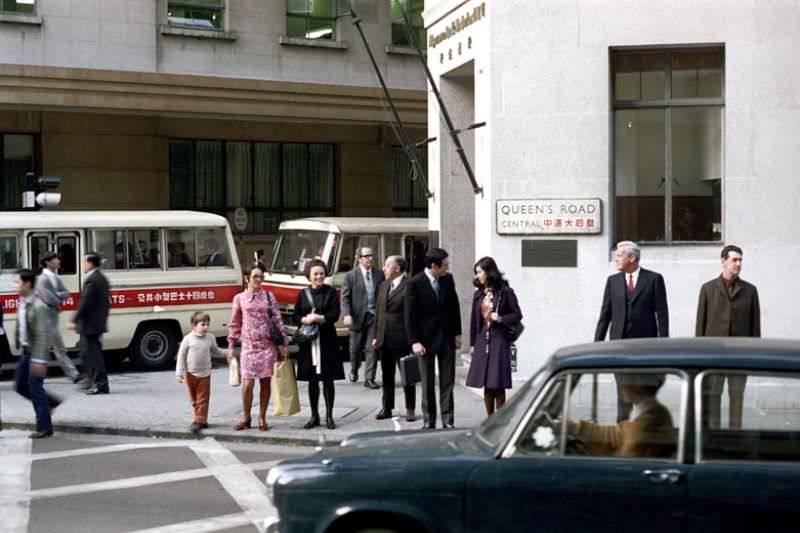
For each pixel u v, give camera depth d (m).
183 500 10.87
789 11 15.84
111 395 17.67
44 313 14.52
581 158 16.41
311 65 30.92
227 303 21.86
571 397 6.75
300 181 32.94
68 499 10.89
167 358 21.19
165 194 30.27
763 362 6.56
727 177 16.08
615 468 6.55
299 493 6.97
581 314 16.44
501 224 16.61
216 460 12.94
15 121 27.95
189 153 31.14
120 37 28.19
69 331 20.16
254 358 14.36
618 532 6.53
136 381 19.36
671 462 6.53
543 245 16.50
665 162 16.50
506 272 16.61
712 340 7.24
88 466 12.58
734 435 6.50
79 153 28.81
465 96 20.09
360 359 18.98
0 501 10.80
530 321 16.55
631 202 16.61
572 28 16.38
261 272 14.52
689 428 6.55
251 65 30.06
